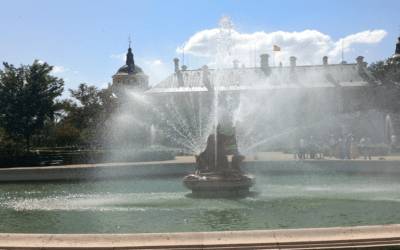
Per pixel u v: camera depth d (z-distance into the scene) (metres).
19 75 46.12
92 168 21.30
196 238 5.84
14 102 44.94
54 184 19.66
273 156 32.28
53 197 14.75
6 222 10.01
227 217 10.14
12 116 44.47
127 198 14.00
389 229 5.93
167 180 20.20
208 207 11.73
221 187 13.49
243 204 12.18
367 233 5.83
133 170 21.91
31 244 5.69
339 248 5.48
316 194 14.02
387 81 54.06
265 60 78.44
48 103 46.91
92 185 18.72
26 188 18.03
